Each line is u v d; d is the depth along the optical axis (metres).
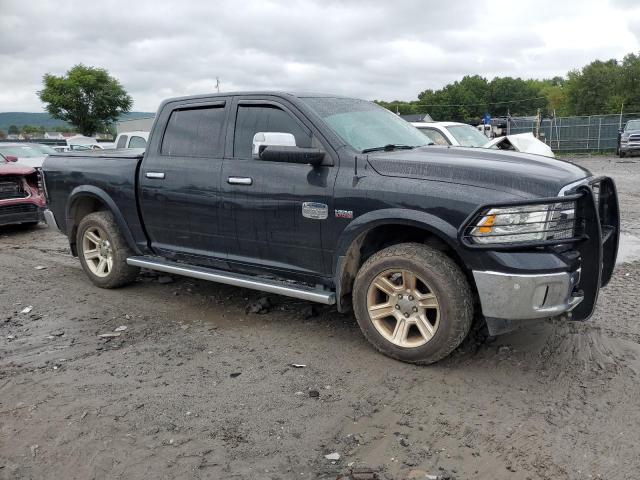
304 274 4.55
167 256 5.56
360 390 3.72
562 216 3.63
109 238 5.92
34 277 6.79
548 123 36.88
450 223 3.73
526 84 108.75
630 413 3.39
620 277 6.17
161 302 5.68
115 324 5.10
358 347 4.39
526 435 3.18
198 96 5.23
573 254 3.72
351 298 4.52
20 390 3.81
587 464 2.92
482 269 3.66
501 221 3.59
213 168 4.91
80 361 4.29
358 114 4.83
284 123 4.62
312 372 4.00
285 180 4.45
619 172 20.17
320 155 4.22
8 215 9.52
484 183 3.73
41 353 4.47
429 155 4.19
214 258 5.11
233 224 4.82
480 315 4.47
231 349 4.45
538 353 4.21
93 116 51.94
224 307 5.47
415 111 105.06
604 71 57.59
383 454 3.03
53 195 6.46
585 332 4.59
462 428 3.25
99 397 3.68
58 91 50.88
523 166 3.88
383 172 4.05
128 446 3.12
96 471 2.92
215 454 3.03
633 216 10.17
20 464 3.00
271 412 3.46
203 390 3.76
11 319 5.30
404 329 4.06
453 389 3.71
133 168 5.58
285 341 4.57
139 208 5.60
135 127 35.59
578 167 4.23
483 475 2.85
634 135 28.69
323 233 4.29
